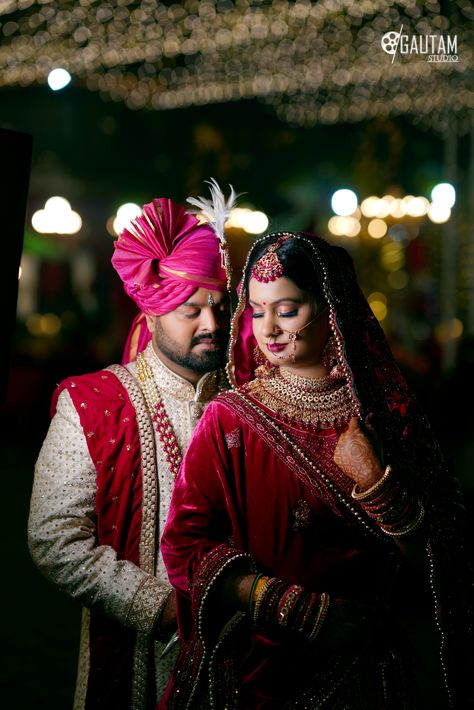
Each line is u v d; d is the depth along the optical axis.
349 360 2.30
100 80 13.58
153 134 21.08
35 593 6.25
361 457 2.28
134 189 21.00
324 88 14.00
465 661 2.43
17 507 8.62
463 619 2.42
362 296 2.45
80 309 17.47
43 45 10.63
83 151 20.89
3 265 2.30
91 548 2.62
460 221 12.14
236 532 2.33
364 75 12.47
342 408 2.38
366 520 2.32
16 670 5.07
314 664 2.30
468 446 9.67
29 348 13.57
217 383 2.85
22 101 20.14
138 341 2.99
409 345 13.32
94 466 2.68
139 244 2.73
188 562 2.33
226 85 13.62
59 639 5.51
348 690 2.30
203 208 2.62
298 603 2.21
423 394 11.30
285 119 18.27
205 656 2.29
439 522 2.39
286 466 2.32
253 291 2.34
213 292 2.71
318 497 2.30
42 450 2.73
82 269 19.55
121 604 2.56
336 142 19.00
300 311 2.31
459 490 2.54
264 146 19.25
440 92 12.47
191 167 15.91
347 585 2.31
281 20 10.90
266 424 2.35
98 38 10.65
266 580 2.24
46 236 18.94
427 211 12.93
